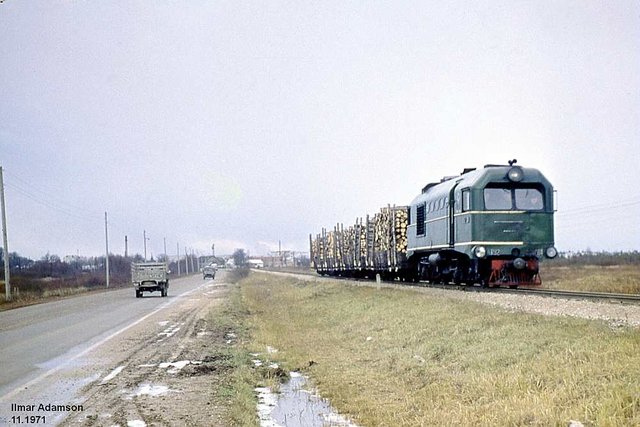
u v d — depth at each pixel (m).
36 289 56.94
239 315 27.88
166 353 16.27
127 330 21.95
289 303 35.09
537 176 23.70
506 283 23.20
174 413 10.00
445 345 15.12
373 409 11.25
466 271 25.77
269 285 58.69
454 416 10.13
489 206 23.31
